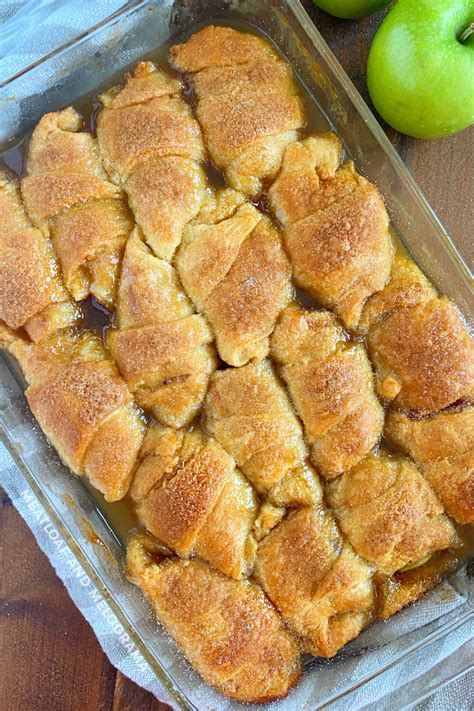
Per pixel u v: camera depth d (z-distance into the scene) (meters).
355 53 0.49
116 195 0.43
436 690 0.47
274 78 0.44
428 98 0.44
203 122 0.44
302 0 0.49
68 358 0.43
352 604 0.43
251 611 0.42
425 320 0.42
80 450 0.42
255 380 0.42
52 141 0.44
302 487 0.42
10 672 0.48
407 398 0.43
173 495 0.41
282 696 0.44
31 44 0.48
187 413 0.42
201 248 0.42
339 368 0.42
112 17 0.44
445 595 0.44
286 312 0.42
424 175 0.49
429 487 0.43
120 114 0.44
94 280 0.43
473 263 0.49
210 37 0.45
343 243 0.42
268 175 0.44
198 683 0.44
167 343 0.41
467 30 0.42
